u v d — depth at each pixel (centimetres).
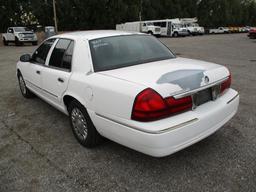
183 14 6028
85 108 347
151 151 273
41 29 4269
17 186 299
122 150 363
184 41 2680
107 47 371
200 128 295
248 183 287
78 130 381
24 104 579
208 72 319
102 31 431
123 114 288
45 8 4294
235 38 3017
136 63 360
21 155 364
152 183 294
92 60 351
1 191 291
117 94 292
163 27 4091
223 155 342
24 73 561
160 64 348
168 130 269
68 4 4462
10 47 2408
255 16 7906
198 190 280
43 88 466
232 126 425
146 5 5488
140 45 399
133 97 277
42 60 473
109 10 4881
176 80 285
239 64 1027
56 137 414
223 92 346
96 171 320
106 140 381
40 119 489
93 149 369
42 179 310
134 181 298
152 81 283
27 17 4075
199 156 341
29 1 3916
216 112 313
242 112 484
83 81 342
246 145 365
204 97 313
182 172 310
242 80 739
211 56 1308
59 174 317
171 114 279
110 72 329
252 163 322
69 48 396
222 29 5478
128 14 5125
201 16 6362
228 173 305
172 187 286
